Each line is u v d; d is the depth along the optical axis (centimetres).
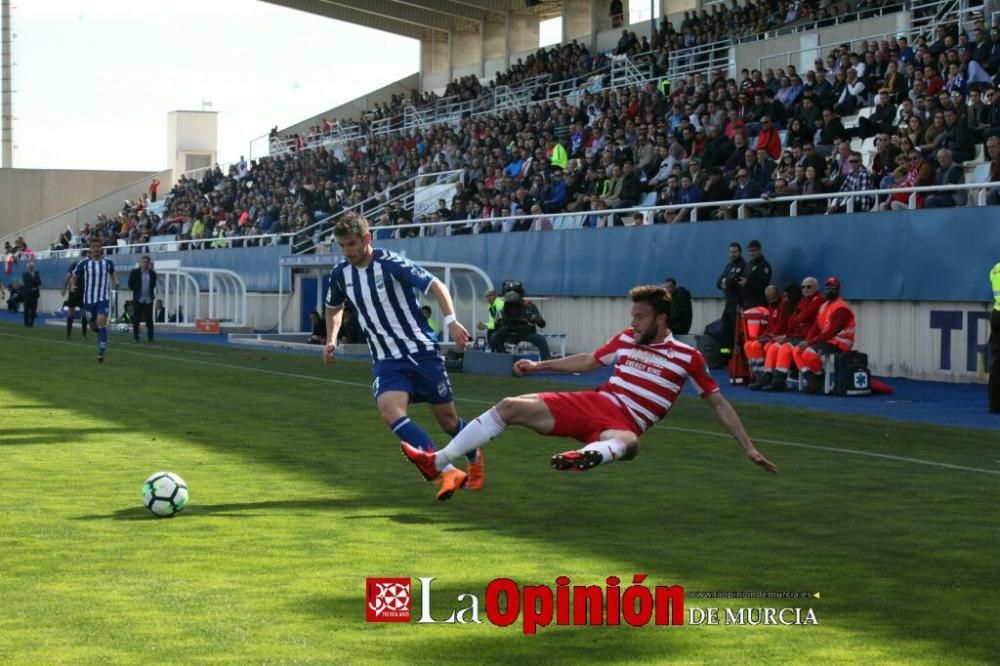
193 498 871
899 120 2312
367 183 4212
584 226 2723
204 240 4534
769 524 787
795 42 3114
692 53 3509
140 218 5741
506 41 5025
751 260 2020
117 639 526
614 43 4478
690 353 777
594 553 697
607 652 514
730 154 2548
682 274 2400
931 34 2708
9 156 8075
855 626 555
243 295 3803
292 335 3225
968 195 1934
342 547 707
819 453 1139
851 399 1697
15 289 5553
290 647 517
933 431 1320
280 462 1055
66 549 699
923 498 889
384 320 867
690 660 504
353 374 2091
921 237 1958
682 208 2405
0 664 492
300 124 5903
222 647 516
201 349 2836
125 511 819
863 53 2617
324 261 2939
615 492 910
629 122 3020
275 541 723
